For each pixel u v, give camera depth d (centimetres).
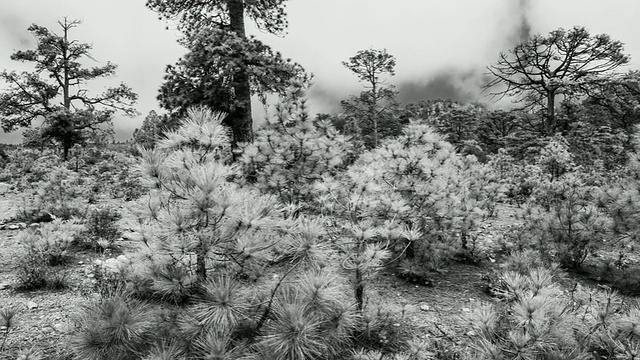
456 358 326
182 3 1215
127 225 296
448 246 551
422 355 319
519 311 258
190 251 271
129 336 256
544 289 283
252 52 1084
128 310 269
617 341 283
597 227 559
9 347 337
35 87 2673
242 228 277
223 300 252
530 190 1213
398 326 393
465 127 4134
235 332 282
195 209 268
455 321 418
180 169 293
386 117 3256
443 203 511
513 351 250
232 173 301
